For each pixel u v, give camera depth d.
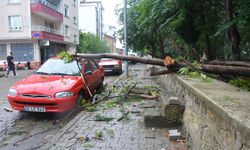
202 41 7.21
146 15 7.81
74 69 8.24
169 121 5.59
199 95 3.25
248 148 1.95
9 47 32.22
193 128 3.95
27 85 7.05
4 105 8.74
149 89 10.02
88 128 5.72
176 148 4.52
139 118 6.45
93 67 9.88
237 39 5.35
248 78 4.27
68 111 7.38
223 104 2.54
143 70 24.48
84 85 7.83
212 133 2.91
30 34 31.30
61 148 4.65
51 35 33.59
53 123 6.64
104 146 4.68
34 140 5.47
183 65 5.36
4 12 31.45
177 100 5.52
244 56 6.01
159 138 5.04
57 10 37.75
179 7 6.51
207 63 5.12
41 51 33.53
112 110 7.27
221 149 2.59
